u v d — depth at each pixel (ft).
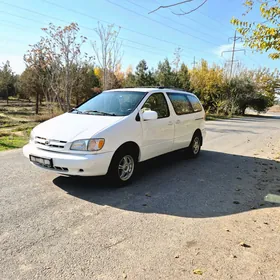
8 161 19.26
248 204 13.23
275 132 45.91
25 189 14.01
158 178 16.90
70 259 8.29
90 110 16.65
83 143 13.00
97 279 7.44
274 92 114.01
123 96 17.25
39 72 52.26
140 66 83.30
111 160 13.88
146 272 7.80
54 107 53.78
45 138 13.74
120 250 8.86
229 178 17.53
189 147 21.88
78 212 11.59
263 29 20.89
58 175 16.35
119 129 14.16
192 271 7.90
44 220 10.75
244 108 108.88
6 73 94.99
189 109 21.40
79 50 48.49
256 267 8.20
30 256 8.38
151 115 15.61
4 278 7.36
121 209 12.06
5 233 9.67
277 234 10.27
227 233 10.23
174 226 10.64
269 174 18.81
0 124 41.68
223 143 31.89
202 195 14.23
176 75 78.18
